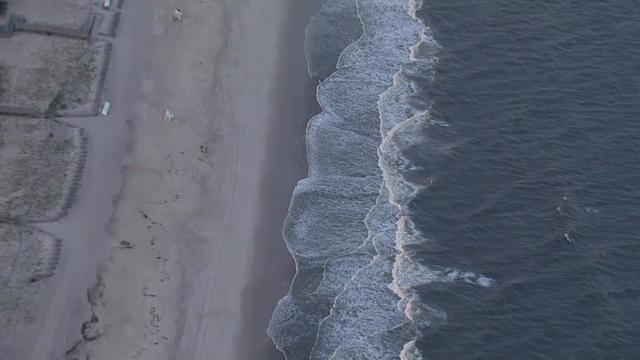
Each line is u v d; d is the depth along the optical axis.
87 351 61.53
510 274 68.69
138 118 76.75
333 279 68.12
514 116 80.44
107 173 72.31
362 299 66.88
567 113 80.62
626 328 65.44
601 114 80.50
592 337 64.88
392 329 65.12
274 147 77.12
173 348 62.72
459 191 74.62
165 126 76.62
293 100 81.31
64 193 70.25
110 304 64.25
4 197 69.25
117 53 81.56
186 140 75.94
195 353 62.78
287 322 65.31
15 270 65.00
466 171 76.19
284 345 64.00
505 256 69.94
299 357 63.41
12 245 66.38
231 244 69.56
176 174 73.31
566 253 70.06
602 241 70.88
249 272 68.06
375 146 78.12
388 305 66.56
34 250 66.38
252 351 63.56
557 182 75.12
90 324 63.00
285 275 68.31
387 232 71.50
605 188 74.69
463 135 79.12
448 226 72.00
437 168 76.38
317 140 78.19
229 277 67.44
